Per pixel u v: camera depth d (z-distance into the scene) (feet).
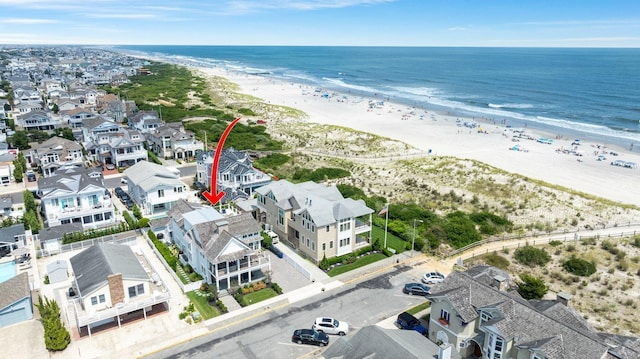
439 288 150.71
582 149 450.30
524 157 418.10
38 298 172.86
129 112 527.40
